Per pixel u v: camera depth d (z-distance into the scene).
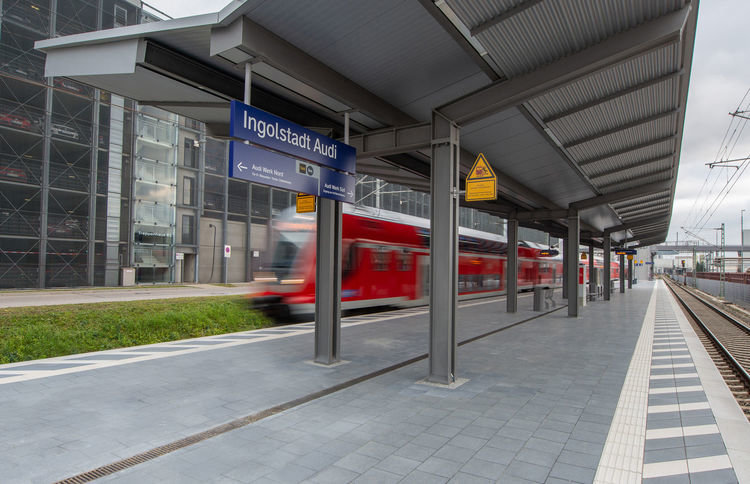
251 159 5.16
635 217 21.00
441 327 6.19
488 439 4.13
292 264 12.27
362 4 4.50
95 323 9.71
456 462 3.64
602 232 23.97
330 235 7.21
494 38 4.87
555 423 4.56
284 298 12.19
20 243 23.38
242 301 14.64
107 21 26.55
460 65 5.79
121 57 5.41
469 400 5.34
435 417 4.73
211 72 5.96
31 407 4.94
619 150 9.46
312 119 7.21
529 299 21.17
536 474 3.44
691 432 4.30
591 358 7.84
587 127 7.91
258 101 6.44
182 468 3.50
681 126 8.23
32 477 3.34
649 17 4.69
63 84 24.92
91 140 25.92
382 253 14.25
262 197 36.56
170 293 21.83
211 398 5.34
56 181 24.56
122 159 27.77
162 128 29.97
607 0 4.32
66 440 4.04
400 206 46.62
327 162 6.41
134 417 4.66
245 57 5.06
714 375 6.60
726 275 35.22
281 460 3.66
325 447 3.93
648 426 4.48
